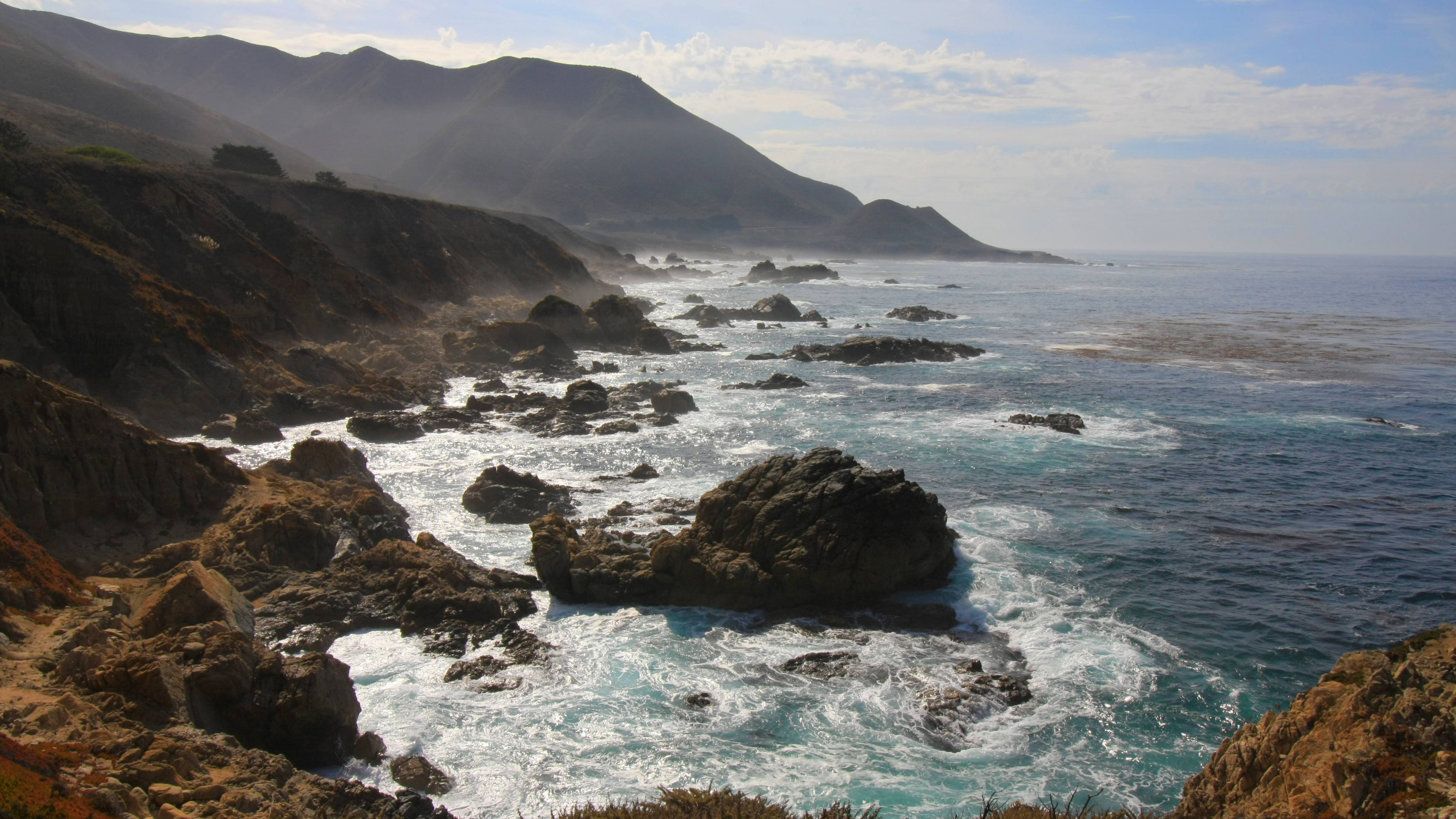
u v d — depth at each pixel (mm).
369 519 31188
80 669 17703
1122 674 23406
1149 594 28297
